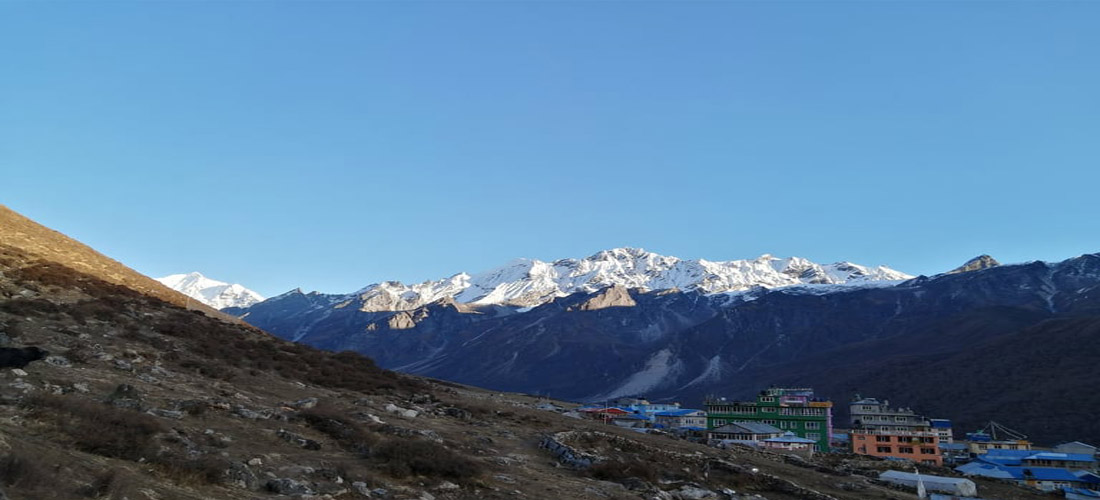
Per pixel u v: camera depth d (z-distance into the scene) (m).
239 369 61.06
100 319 60.34
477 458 47.47
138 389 40.72
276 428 41.16
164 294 93.38
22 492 20.45
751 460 81.75
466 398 93.56
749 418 154.00
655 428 141.38
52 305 58.28
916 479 84.38
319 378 69.44
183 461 28.58
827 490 69.19
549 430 70.19
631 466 53.28
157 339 60.19
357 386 71.50
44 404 31.39
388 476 37.00
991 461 133.50
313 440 40.34
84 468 24.66
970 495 80.12
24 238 85.06
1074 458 129.38
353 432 43.62
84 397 35.62
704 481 59.62
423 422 59.25
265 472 31.50
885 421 161.75
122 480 23.75
